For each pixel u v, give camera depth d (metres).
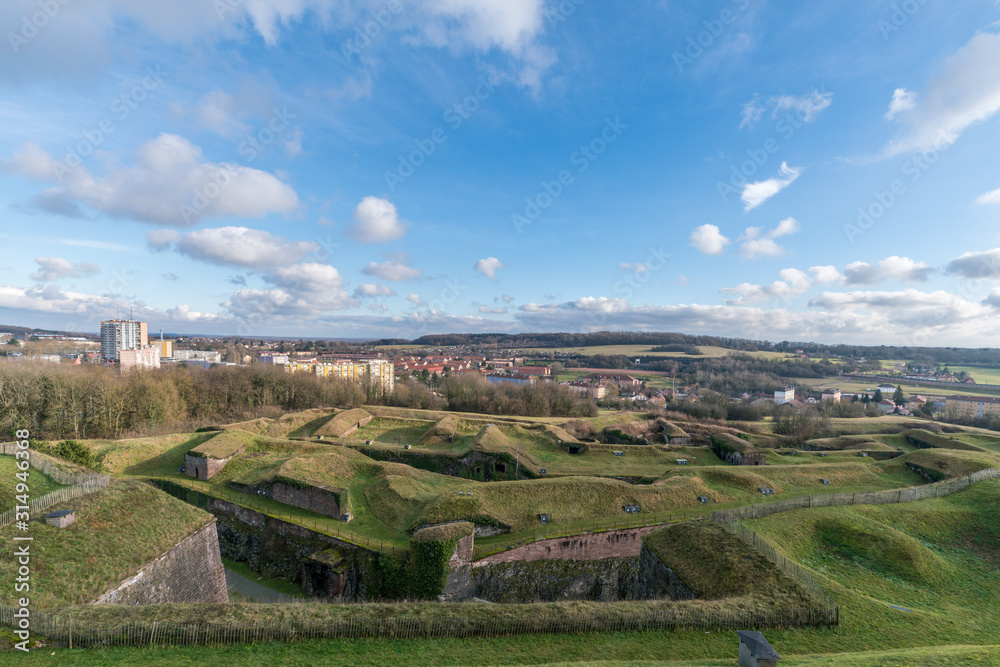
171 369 99.38
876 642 21.81
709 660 19.27
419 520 41.38
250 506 46.34
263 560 42.72
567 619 21.81
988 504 40.53
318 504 45.56
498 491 46.16
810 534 34.41
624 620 22.03
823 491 55.53
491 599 37.16
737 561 27.50
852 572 30.42
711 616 22.33
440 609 22.59
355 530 41.72
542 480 49.09
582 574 40.28
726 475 55.75
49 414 70.25
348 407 99.56
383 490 49.19
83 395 73.50
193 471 53.78
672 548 31.00
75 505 29.83
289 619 21.12
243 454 58.91
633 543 42.22
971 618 25.48
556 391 110.12
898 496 41.88
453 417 87.62
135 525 30.66
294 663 18.92
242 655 19.39
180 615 21.23
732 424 97.94
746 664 16.70
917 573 30.25
